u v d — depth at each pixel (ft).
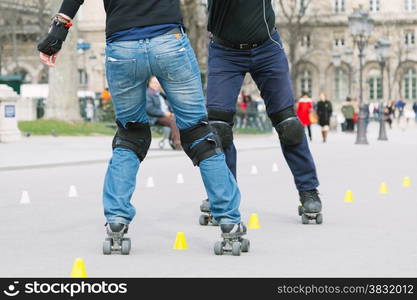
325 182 100.89
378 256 48.49
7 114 199.11
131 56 47.55
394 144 220.23
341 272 43.65
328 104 242.37
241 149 183.62
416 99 641.81
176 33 47.83
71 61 256.32
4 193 90.33
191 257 48.39
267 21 58.70
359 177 108.47
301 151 62.13
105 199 49.83
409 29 643.86
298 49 647.97
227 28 58.23
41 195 87.97
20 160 139.13
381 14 646.74
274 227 60.95
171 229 60.54
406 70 644.27
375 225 61.93
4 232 59.31
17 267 45.44
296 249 51.03
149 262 46.75
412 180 103.76
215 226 62.34
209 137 49.06
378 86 647.97
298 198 82.07
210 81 59.41
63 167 131.34
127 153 49.83
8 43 579.48
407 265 45.65
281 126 61.00
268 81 60.13
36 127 235.61
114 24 47.73
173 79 48.26
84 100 357.82
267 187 94.53
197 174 116.88
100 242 54.44
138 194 87.76
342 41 648.38
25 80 594.24
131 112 49.49
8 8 503.61
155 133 244.22
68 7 47.83
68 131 234.99
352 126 336.90
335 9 654.53
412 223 63.05
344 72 650.02
